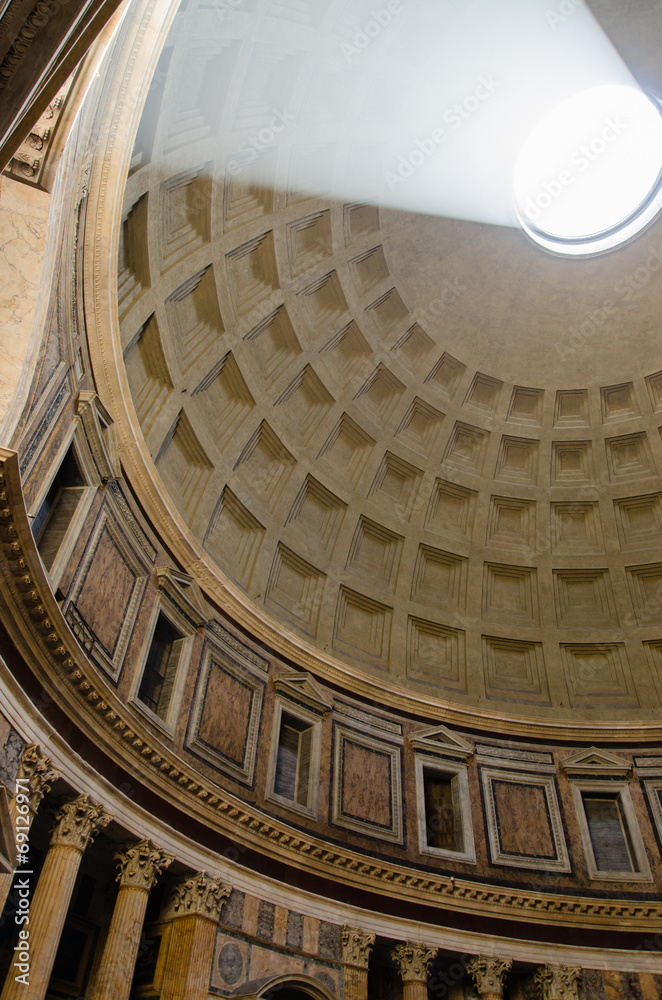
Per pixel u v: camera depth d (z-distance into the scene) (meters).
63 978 12.80
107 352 14.14
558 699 23.94
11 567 10.12
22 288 9.08
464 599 25.09
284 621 20.62
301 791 18.27
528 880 19.75
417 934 17.50
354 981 15.80
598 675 24.62
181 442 18.53
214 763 15.96
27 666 11.09
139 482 15.81
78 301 12.95
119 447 15.05
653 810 21.33
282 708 18.66
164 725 14.82
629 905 19.09
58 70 5.91
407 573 24.31
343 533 23.27
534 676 24.53
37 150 9.05
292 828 16.25
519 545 25.94
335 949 16.03
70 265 11.93
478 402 25.94
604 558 25.73
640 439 25.97
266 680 18.69
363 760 19.86
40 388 11.09
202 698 16.36
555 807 21.42
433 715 22.12
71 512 13.16
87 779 12.01
